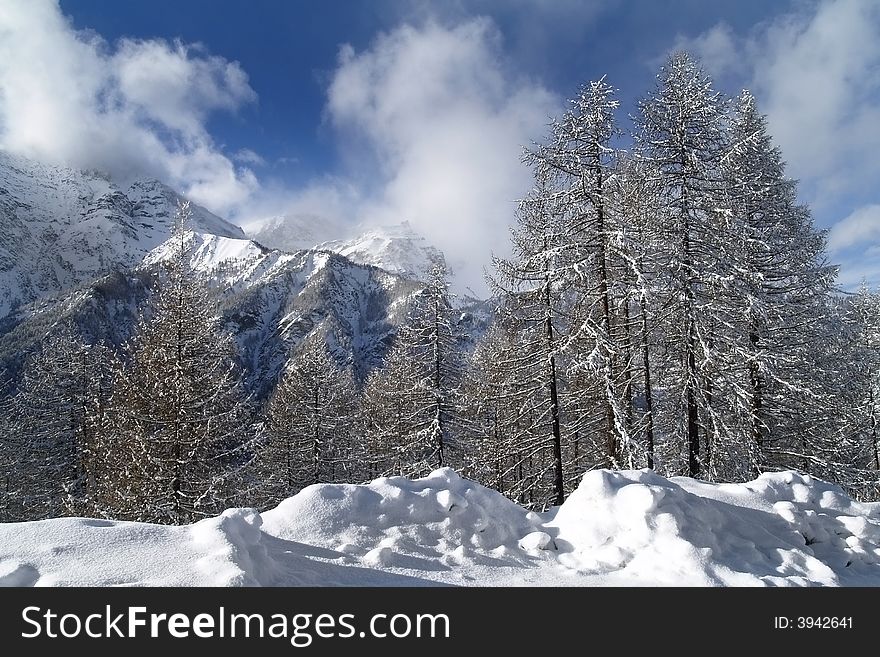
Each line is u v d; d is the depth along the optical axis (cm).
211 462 1683
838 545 738
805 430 1560
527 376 1633
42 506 2802
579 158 1411
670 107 1469
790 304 1599
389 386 3078
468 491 725
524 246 1534
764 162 1680
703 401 1427
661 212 1444
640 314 1479
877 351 2294
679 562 591
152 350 1644
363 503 666
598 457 1652
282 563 511
